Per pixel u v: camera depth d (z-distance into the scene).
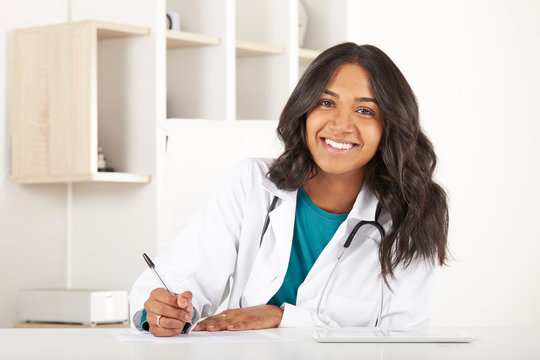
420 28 4.48
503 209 4.82
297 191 1.70
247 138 2.21
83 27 2.78
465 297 4.62
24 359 1.01
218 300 1.71
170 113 3.18
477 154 4.72
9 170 2.96
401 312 1.67
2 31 2.93
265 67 3.39
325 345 1.16
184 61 3.17
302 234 1.71
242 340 1.24
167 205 2.18
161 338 1.26
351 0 3.57
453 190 4.60
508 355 1.05
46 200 3.09
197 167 2.18
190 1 3.17
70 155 2.80
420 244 1.67
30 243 3.04
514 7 4.91
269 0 3.39
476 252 4.68
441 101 4.57
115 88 2.98
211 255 1.69
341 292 1.68
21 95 2.91
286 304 1.57
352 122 1.58
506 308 4.80
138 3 2.93
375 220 1.69
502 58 4.86
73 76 2.80
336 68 1.58
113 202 3.03
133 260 2.97
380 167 1.68
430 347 1.14
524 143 4.93
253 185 1.74
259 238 1.74
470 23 4.71
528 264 4.91
